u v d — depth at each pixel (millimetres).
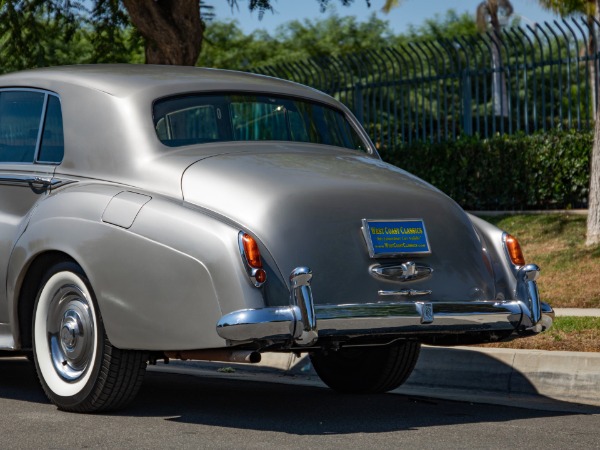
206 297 5477
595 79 16969
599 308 11477
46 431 5652
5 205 6680
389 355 7098
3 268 6520
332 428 5844
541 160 17297
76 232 5988
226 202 5777
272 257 5590
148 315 5664
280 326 5359
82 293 6094
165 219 5680
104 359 5953
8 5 16219
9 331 6598
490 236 6418
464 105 18578
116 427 5773
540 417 6340
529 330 6270
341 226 5812
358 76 19609
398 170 6652
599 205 14156
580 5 32156
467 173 18062
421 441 5445
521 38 17719
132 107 6316
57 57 24938
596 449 5293
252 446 5250
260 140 6695
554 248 14547
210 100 6617
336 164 6410
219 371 8711
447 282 6043
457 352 7875
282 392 7418
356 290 5738
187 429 5742
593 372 7258
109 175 6246
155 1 15328
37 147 6719
